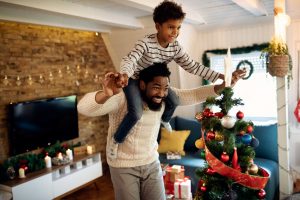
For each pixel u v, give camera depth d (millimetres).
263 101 4578
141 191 1472
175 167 3223
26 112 3873
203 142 1886
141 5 2881
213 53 4746
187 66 1609
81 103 1191
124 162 1389
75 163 4191
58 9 3068
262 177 1723
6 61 3740
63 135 4359
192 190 3605
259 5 3416
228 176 1719
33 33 4039
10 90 3787
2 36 3691
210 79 1616
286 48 2691
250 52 4449
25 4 2764
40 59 4125
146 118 1369
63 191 3941
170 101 1451
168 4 1382
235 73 1577
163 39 1429
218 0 3369
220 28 4648
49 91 4242
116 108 1321
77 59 4660
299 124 4117
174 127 4539
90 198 4031
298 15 3906
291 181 3205
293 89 4113
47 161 3893
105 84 1029
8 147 3801
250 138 1773
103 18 3594
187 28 4441
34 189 3596
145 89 1335
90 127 4918
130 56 1378
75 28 4090
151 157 1448
